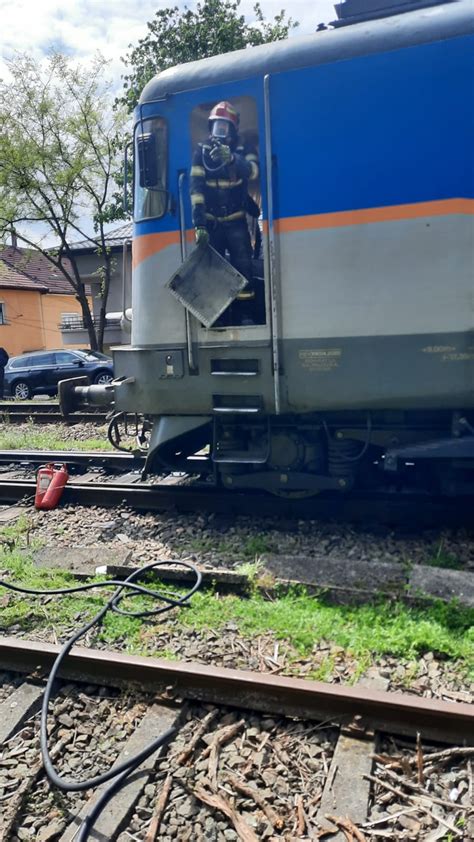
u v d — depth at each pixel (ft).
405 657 10.54
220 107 14.26
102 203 74.90
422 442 14.92
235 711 9.26
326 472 16.34
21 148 69.51
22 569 14.73
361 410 15.24
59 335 122.01
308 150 13.94
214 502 17.78
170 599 12.46
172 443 17.88
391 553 14.60
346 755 8.23
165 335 16.15
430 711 8.38
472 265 13.11
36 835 7.52
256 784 8.00
